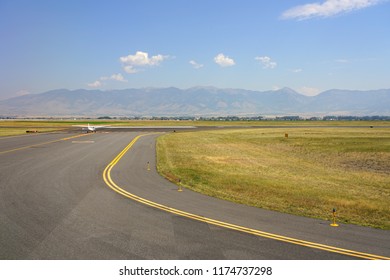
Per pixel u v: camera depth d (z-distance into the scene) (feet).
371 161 125.49
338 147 167.32
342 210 53.11
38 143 157.58
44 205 49.32
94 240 35.40
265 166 107.34
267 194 63.93
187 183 70.79
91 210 47.03
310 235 38.29
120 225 40.50
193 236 36.99
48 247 33.42
